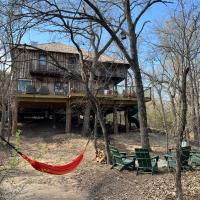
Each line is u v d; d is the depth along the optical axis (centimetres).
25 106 2908
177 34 1748
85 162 1717
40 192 1230
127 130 2900
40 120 3316
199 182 1130
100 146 2169
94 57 2247
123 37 1677
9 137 2175
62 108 3070
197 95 2227
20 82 2848
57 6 1059
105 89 2642
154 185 1152
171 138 2627
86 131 2514
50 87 3142
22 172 1502
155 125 3506
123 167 1399
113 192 1174
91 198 1165
